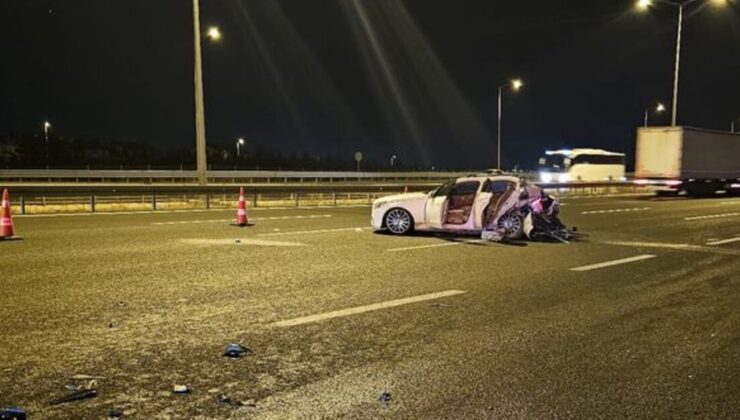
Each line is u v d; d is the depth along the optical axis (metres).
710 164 36.00
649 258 11.56
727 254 12.20
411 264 10.34
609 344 5.96
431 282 8.83
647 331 6.46
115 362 5.20
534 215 14.23
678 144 34.06
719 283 9.16
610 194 40.94
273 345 5.75
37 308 6.95
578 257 11.49
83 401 4.37
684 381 4.98
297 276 9.12
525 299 7.85
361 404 4.41
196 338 5.92
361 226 16.41
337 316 6.82
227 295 7.79
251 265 10.01
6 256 10.55
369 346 5.77
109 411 4.20
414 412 4.28
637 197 36.75
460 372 5.10
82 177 44.94
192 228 15.53
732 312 7.35
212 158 71.75
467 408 4.36
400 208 14.53
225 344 5.75
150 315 6.73
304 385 4.76
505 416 4.23
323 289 8.23
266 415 4.19
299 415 4.20
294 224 16.92
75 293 7.75
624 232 16.17
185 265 9.92
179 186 23.16
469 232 14.29
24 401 4.34
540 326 6.57
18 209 20.38
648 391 4.75
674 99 35.34
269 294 7.88
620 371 5.19
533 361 5.41
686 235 15.59
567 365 5.32
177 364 5.18
